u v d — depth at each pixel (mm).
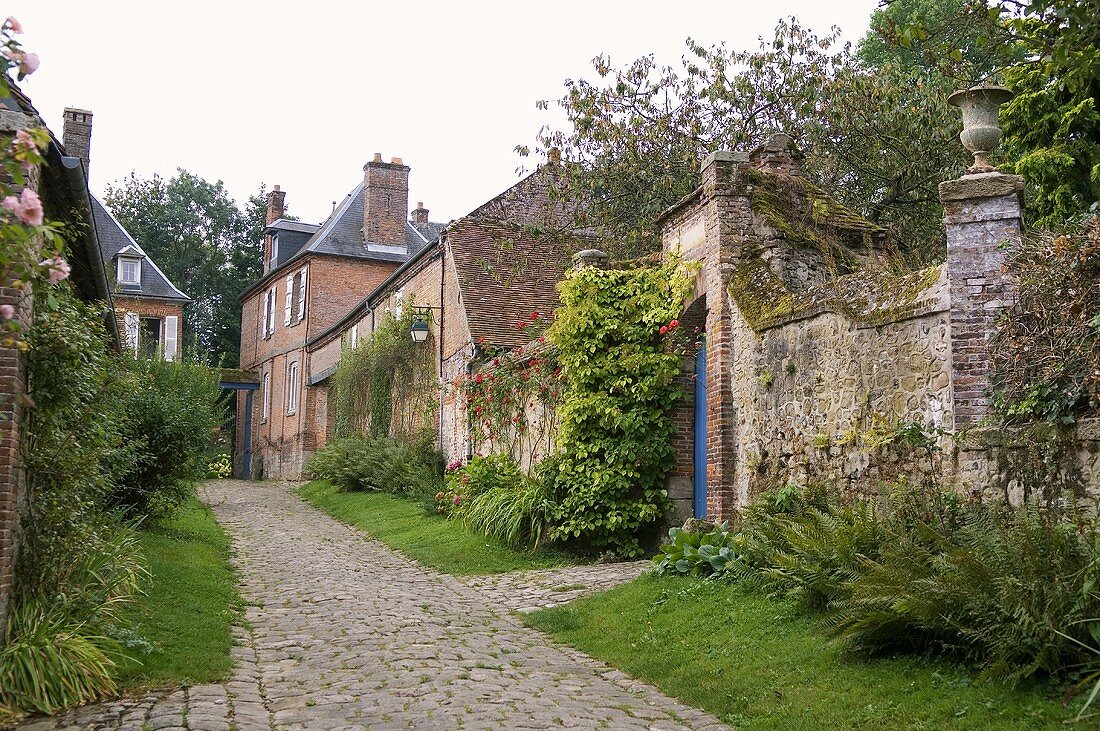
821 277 10812
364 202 34094
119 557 7785
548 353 13914
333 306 32438
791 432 9523
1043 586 5129
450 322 19812
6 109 6266
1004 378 7062
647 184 18594
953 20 7027
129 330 23547
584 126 18547
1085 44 6176
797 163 11891
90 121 25234
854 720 5309
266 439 35469
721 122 18531
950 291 7500
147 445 13320
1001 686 5172
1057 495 6371
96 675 6141
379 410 23688
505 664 7301
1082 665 5000
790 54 18656
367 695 6309
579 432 12367
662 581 9094
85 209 7348
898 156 17703
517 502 12828
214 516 18297
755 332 10195
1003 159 13695
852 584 6098
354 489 22000
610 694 6512
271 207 39656
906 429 7809
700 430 12070
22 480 6680
